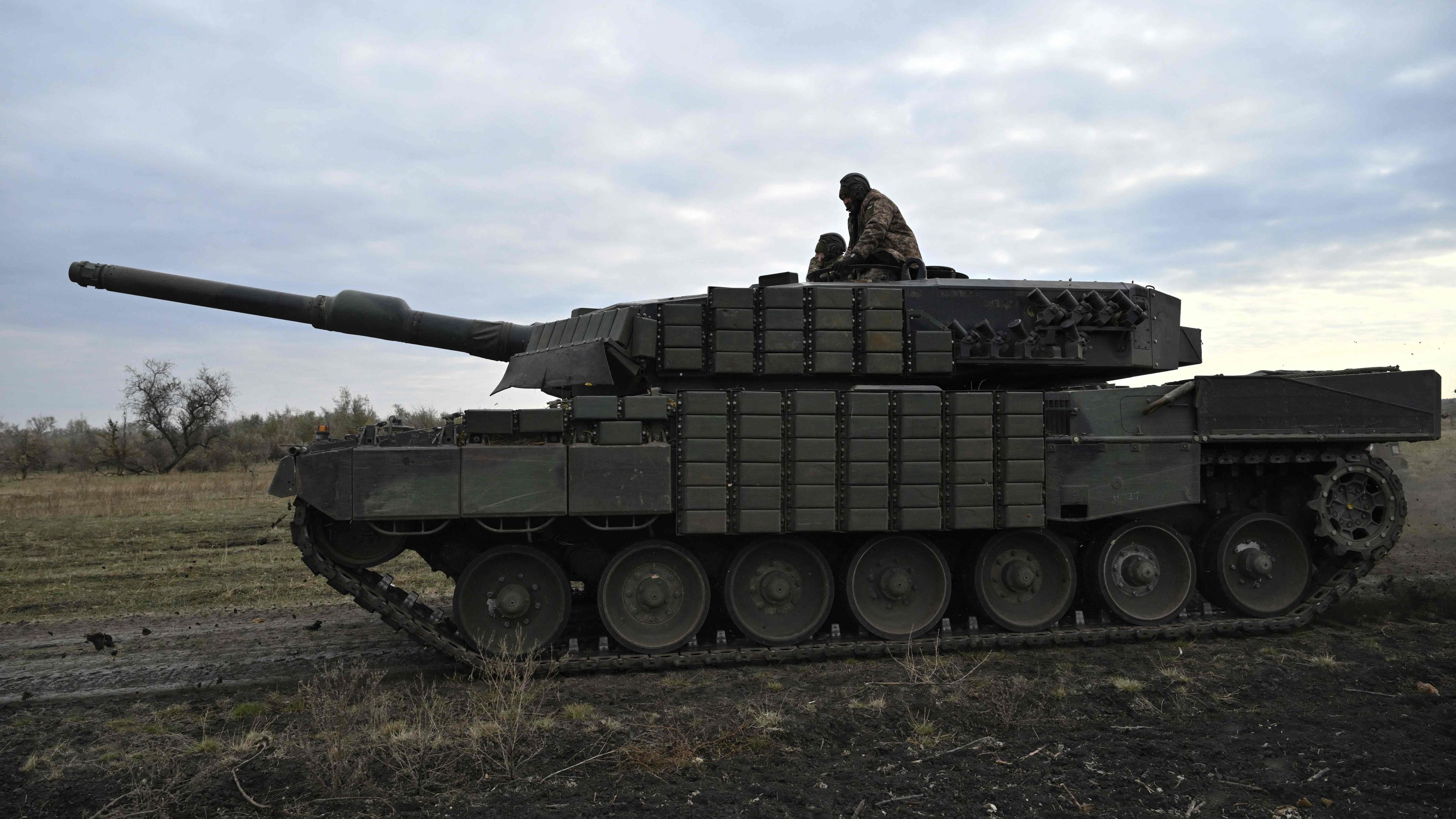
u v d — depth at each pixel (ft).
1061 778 19.89
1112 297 33.99
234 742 22.89
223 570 51.90
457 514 28.48
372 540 30.45
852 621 33.01
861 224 40.68
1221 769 20.34
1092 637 32.63
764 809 18.29
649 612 31.07
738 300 31.42
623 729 23.43
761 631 31.55
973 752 21.66
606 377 31.14
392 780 20.15
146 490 109.50
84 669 31.27
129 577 50.11
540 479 28.96
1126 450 33.01
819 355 31.71
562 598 30.27
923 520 31.42
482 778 20.16
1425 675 28.19
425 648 33.76
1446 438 119.03
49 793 19.86
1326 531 34.37
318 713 23.97
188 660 32.35
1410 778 19.67
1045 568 34.01
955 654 31.58
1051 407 32.89
